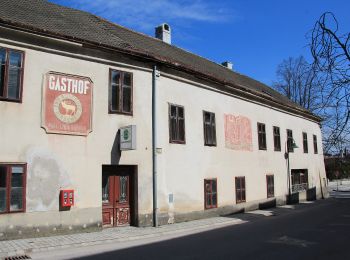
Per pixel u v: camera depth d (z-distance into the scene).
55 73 12.82
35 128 12.19
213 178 19.09
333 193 42.22
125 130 13.90
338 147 6.92
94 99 13.79
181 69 17.22
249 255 9.78
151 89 15.87
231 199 20.34
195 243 11.67
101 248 10.90
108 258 9.49
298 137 29.91
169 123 16.66
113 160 14.11
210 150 19.09
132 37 19.86
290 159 27.98
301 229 14.59
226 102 20.92
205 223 16.28
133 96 15.11
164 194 15.98
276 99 26.86
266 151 24.69
